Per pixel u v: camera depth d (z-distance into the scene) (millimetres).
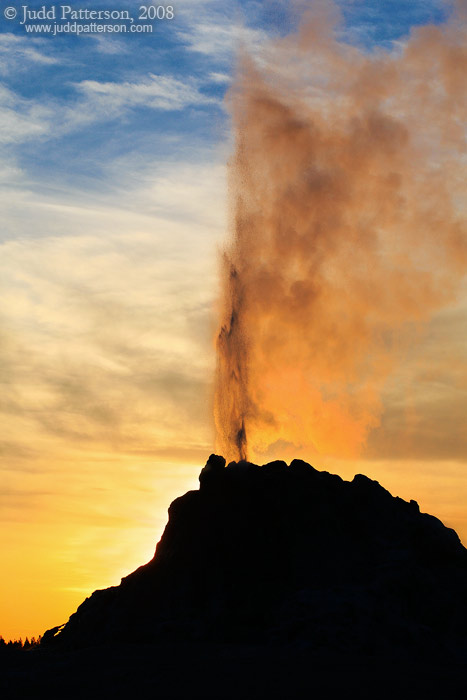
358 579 66188
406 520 71312
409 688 51125
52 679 53781
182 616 65250
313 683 51312
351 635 59656
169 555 69812
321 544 68562
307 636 60125
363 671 53969
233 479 71438
